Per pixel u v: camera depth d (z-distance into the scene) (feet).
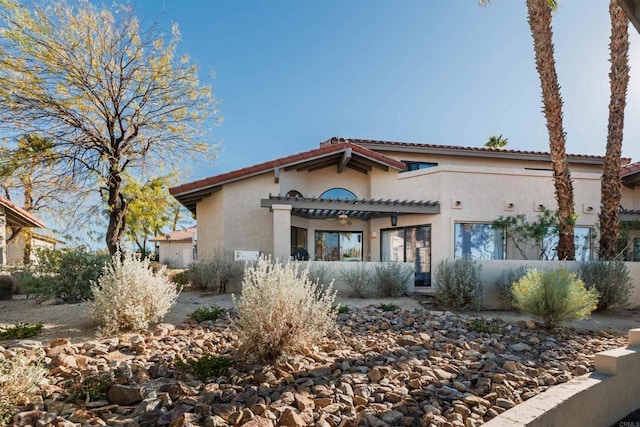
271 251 51.93
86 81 43.09
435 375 15.84
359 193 60.54
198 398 12.27
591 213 51.08
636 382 16.62
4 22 38.75
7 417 10.46
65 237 49.83
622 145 43.42
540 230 47.16
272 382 13.93
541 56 43.16
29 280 31.53
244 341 16.03
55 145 43.29
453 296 34.06
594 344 22.03
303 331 16.79
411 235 53.72
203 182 49.29
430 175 50.70
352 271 39.73
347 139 59.52
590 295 25.58
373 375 15.19
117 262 22.49
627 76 43.14
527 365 17.53
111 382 12.97
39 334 19.88
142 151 49.14
